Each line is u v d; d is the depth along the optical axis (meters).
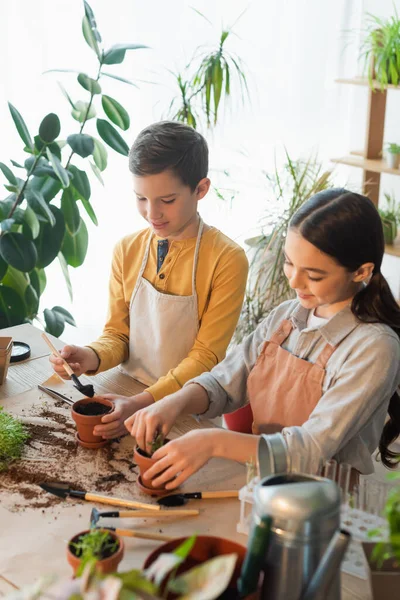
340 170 3.93
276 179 3.35
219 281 1.72
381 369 1.28
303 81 3.62
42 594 0.73
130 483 1.25
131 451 1.35
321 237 1.23
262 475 1.03
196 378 1.49
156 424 1.30
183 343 1.74
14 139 2.85
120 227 3.27
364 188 3.52
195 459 1.19
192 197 1.65
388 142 3.62
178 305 1.72
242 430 2.10
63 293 3.25
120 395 1.57
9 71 2.75
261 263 2.99
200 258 1.73
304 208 1.28
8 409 1.49
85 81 2.38
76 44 2.88
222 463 1.31
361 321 1.34
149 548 1.06
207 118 3.08
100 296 3.33
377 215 1.30
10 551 1.06
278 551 0.83
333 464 1.16
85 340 3.35
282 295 2.93
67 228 2.64
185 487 1.24
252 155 3.58
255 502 0.86
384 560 0.93
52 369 1.69
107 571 0.92
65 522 1.13
